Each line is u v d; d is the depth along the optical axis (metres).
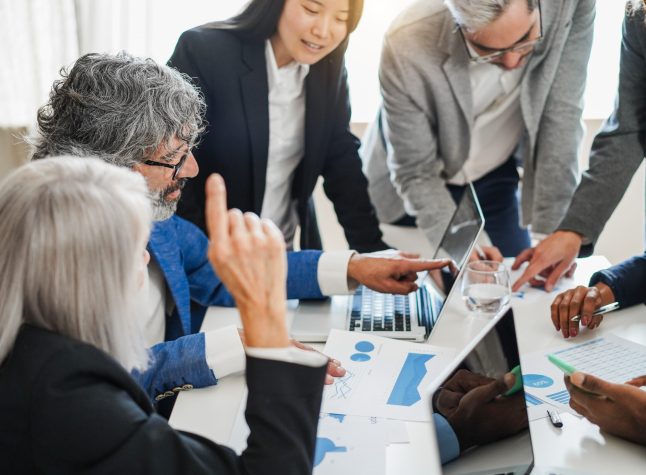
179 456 0.78
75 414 0.74
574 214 1.77
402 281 1.52
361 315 1.47
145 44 2.66
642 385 1.15
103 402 0.75
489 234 2.36
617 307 1.43
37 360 0.76
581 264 1.73
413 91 2.04
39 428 0.74
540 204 2.15
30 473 0.77
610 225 2.75
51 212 0.76
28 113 2.76
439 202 2.13
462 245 1.50
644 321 1.41
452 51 1.96
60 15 2.63
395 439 1.05
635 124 1.73
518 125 2.18
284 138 2.06
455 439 0.97
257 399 0.81
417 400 1.14
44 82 2.71
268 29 1.89
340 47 1.96
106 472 0.74
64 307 0.77
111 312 0.79
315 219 2.25
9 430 0.76
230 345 1.21
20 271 0.76
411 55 2.00
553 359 1.14
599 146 1.79
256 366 0.81
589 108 2.69
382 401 1.14
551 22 1.88
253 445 0.81
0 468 0.77
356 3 1.89
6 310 0.77
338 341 1.33
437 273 1.57
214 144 1.97
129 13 2.61
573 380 1.07
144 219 0.81
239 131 1.96
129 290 0.80
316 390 0.83
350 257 1.54
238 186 2.04
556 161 2.09
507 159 2.28
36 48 2.67
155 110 1.23
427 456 1.01
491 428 0.99
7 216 0.77
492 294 1.46
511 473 0.92
